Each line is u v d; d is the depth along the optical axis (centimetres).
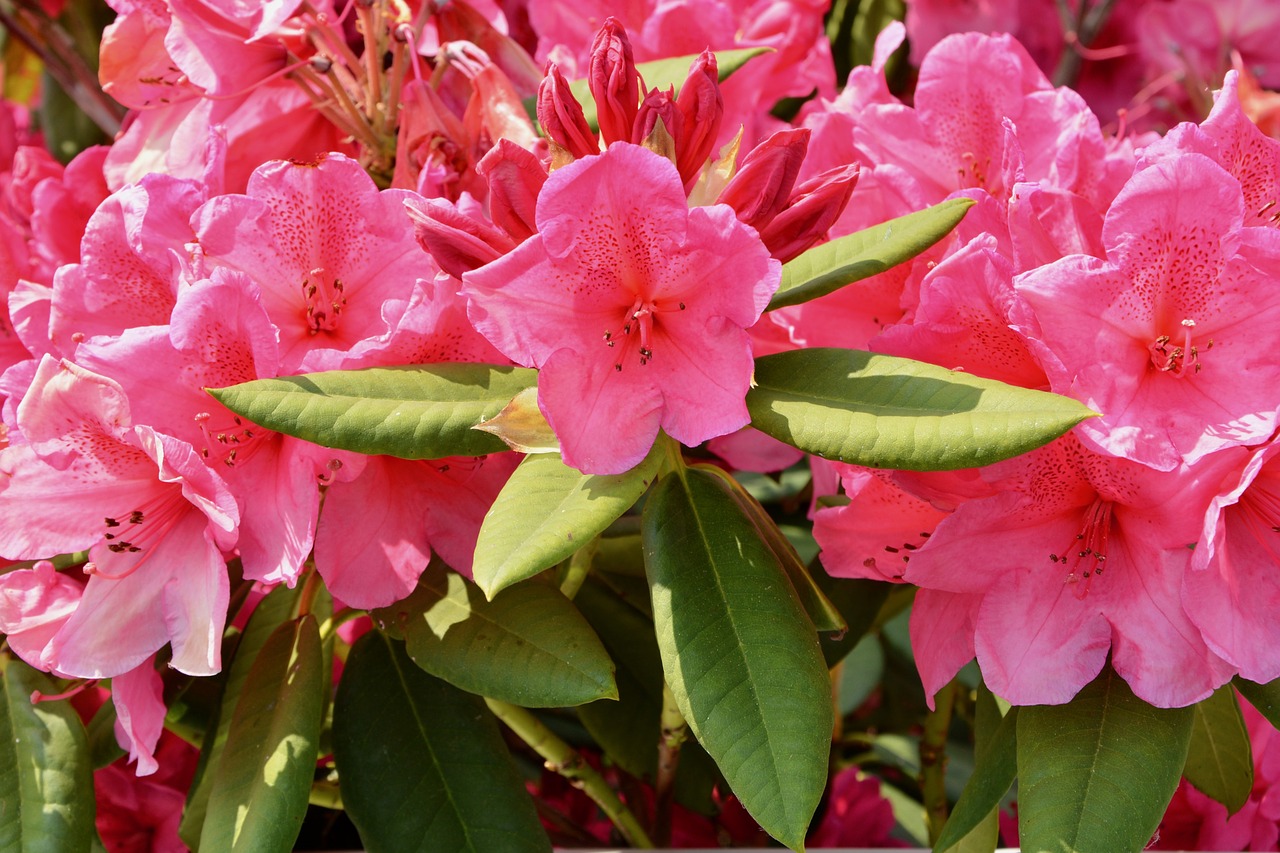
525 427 60
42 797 65
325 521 64
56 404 63
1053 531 63
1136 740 61
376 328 65
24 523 64
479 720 68
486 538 59
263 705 65
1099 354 60
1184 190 60
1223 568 61
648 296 60
